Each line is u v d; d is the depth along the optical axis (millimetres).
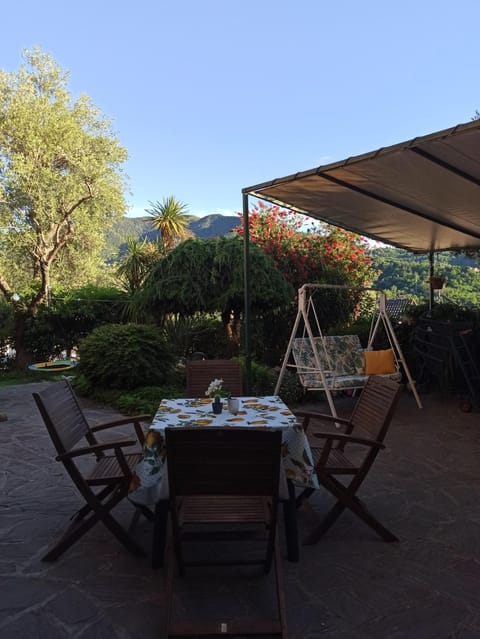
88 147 16375
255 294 9016
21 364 12383
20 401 7848
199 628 2223
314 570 2803
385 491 3980
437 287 9227
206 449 2326
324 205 6492
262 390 7492
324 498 3881
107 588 2635
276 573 2469
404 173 5070
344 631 2268
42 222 15422
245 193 6031
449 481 4199
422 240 8516
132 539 2986
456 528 3324
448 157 4520
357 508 3143
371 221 7324
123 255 15391
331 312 11617
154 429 2867
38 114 15656
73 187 15453
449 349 7293
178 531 2500
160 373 7773
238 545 3107
